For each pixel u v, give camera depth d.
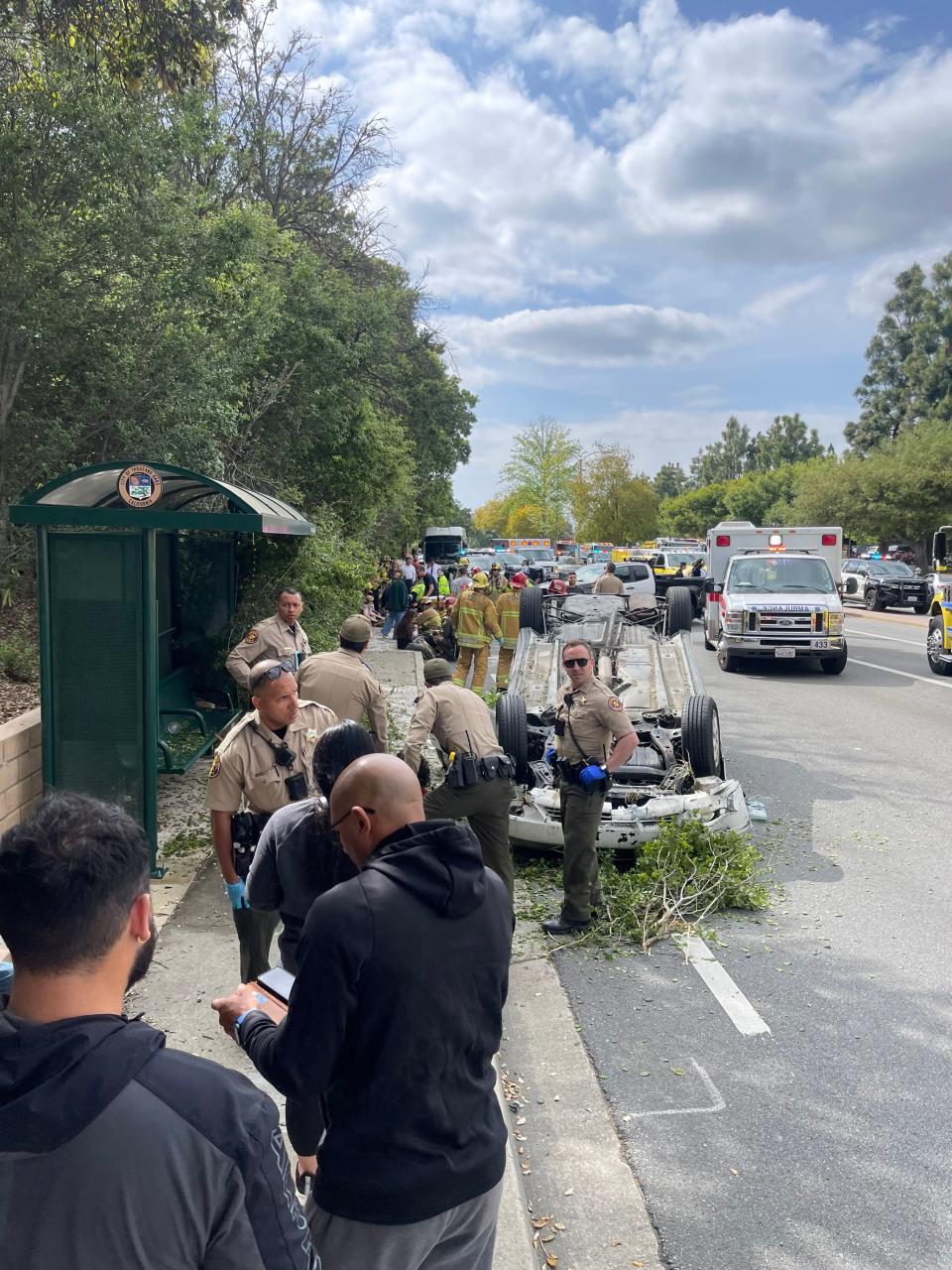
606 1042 4.84
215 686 10.05
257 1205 1.41
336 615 12.75
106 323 10.16
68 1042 1.34
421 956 2.05
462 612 15.08
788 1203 3.65
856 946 6.00
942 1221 3.55
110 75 10.70
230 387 12.00
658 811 7.21
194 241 10.95
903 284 81.44
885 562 39.19
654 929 6.15
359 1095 2.06
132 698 6.33
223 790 4.31
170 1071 1.39
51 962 1.42
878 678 17.81
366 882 2.09
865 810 9.01
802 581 18.97
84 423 10.38
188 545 9.91
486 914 2.15
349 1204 2.03
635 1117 4.20
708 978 5.55
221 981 5.02
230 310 12.48
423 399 28.19
